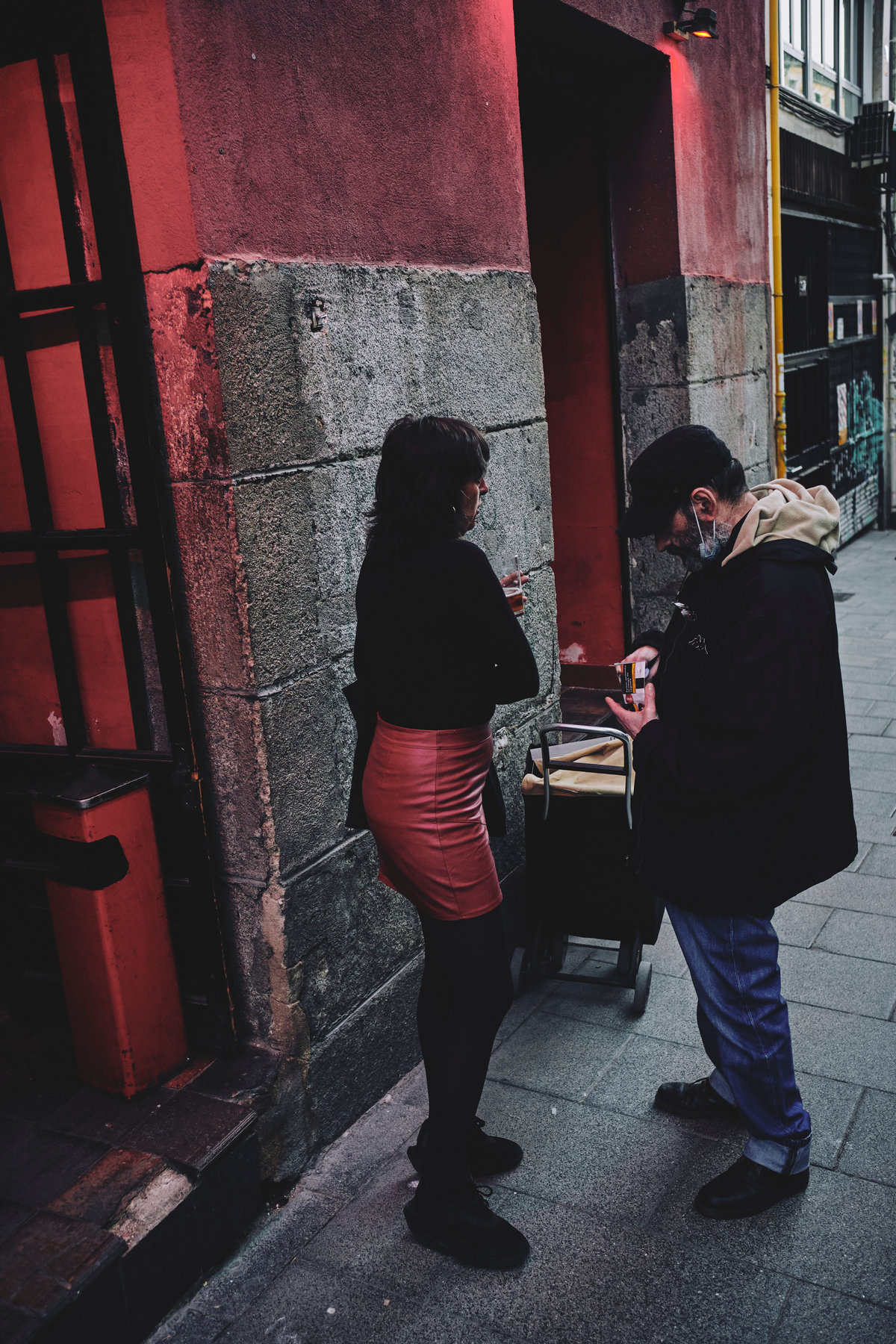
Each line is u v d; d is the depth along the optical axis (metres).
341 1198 2.55
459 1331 2.13
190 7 2.16
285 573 2.48
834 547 2.20
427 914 2.21
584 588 6.06
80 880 2.36
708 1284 2.20
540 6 4.07
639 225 5.35
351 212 2.70
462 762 2.15
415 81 2.95
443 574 2.04
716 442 2.17
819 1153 2.56
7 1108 2.49
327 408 2.60
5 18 2.25
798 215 9.14
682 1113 2.74
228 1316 2.21
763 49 6.44
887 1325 2.07
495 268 3.41
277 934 2.54
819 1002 3.23
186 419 2.33
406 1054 3.05
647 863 2.31
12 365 2.49
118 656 2.63
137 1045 2.47
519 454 3.56
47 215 2.40
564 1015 3.26
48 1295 1.93
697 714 2.14
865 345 11.62
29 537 2.58
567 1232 2.37
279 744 2.49
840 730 2.19
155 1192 2.20
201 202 2.21
